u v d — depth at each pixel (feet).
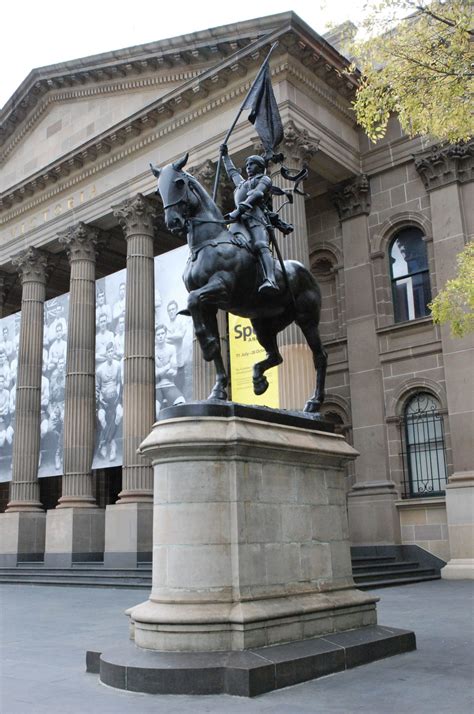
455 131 45.24
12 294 126.21
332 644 26.13
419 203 83.87
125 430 85.40
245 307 30.55
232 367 75.51
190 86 84.99
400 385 81.82
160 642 24.58
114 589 69.72
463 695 21.94
